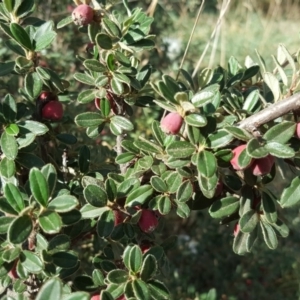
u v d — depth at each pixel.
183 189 0.15
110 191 0.15
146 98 0.18
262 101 0.18
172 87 0.15
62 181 0.19
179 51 0.50
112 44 0.17
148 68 0.19
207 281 0.39
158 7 0.49
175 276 0.37
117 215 0.16
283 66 0.21
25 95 0.19
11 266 0.13
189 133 0.15
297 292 0.40
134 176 0.16
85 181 0.16
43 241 0.13
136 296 0.14
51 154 0.21
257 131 0.15
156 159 0.18
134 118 0.38
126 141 0.18
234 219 0.17
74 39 0.40
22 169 0.18
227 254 0.40
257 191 0.17
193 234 0.41
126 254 0.15
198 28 0.79
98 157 0.23
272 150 0.14
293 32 0.85
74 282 0.16
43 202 0.12
